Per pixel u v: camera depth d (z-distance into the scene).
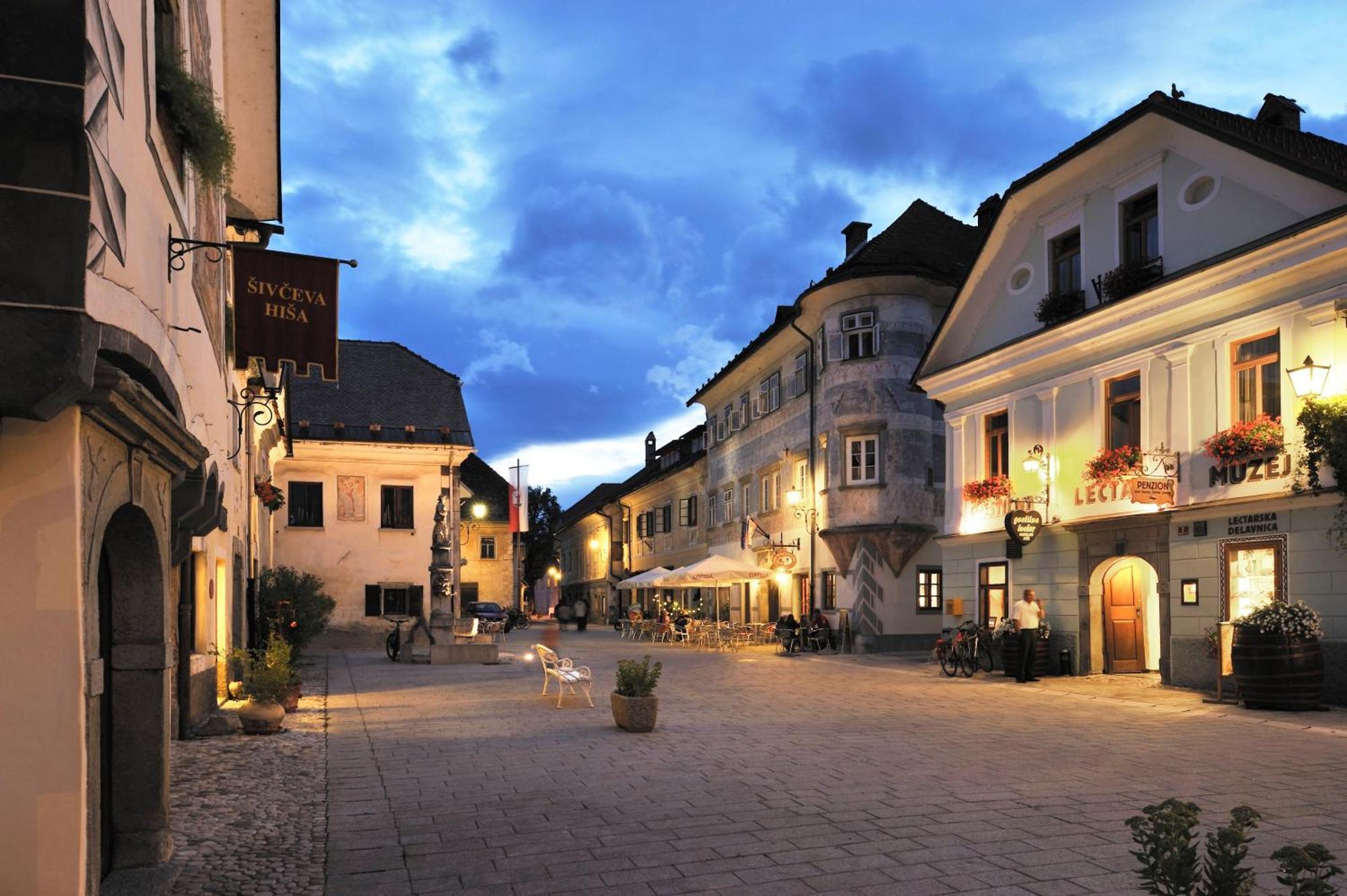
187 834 6.89
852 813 7.44
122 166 4.38
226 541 14.45
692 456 43.72
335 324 10.52
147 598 5.93
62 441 4.13
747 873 5.92
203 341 8.77
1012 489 20.55
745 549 35.41
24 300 3.62
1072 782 8.62
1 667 4.05
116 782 5.89
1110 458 17.12
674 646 31.38
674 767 9.41
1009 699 15.32
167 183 5.74
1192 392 16.02
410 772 9.22
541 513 81.75
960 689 16.97
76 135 3.71
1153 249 17.52
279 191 15.01
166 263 5.78
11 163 3.63
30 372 3.61
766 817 7.36
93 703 4.39
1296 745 10.58
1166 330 16.67
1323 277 13.87
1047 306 19.36
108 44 4.09
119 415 4.49
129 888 5.46
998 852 6.35
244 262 10.27
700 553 42.16
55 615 4.11
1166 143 17.06
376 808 7.70
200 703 11.91
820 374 29.33
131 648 5.90
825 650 27.61
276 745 10.79
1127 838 6.68
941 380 22.94
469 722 12.75
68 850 4.09
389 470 32.31
